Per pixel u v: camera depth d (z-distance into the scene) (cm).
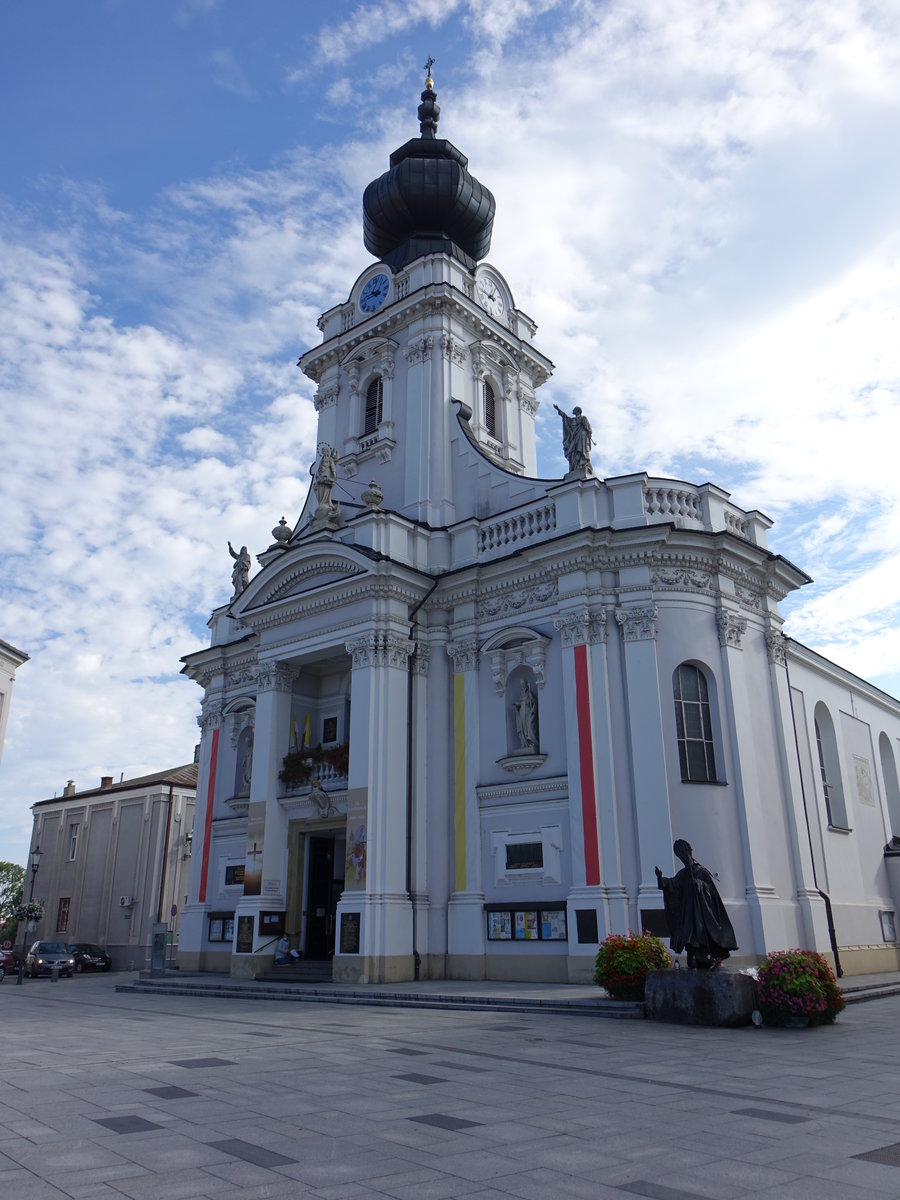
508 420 3045
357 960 2098
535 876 2123
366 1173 587
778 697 2298
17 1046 1165
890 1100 810
